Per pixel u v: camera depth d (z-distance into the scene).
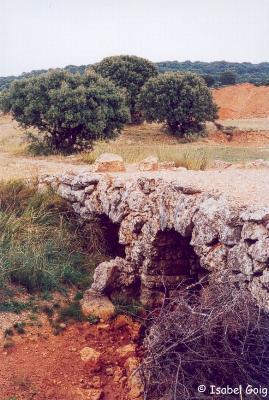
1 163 14.23
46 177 10.12
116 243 8.40
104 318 6.43
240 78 76.56
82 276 7.54
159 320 4.89
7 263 7.12
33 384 5.09
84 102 19.39
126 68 34.31
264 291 4.38
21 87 20.39
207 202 5.50
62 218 8.77
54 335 6.07
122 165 9.11
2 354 5.55
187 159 11.34
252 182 6.64
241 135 31.55
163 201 6.38
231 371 4.38
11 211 8.85
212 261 5.15
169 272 6.72
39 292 6.93
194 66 104.25
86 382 5.18
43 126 20.17
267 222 4.53
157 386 4.61
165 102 30.25
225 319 4.39
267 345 4.38
